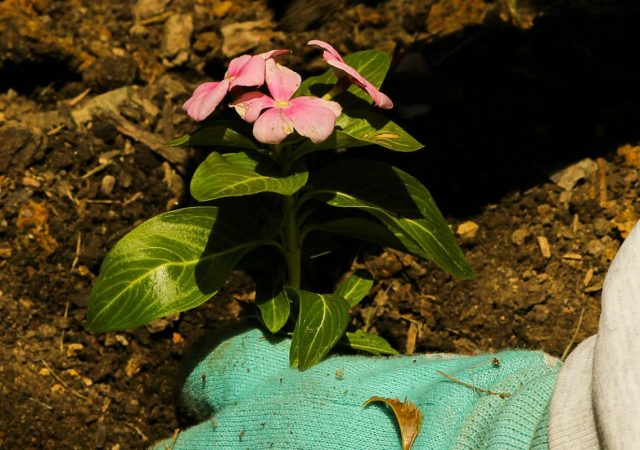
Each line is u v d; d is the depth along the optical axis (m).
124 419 0.63
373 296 0.66
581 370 0.45
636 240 0.43
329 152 0.69
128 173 0.69
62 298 0.65
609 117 0.69
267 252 0.58
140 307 0.54
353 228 0.57
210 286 0.55
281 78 0.52
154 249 0.54
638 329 0.42
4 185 0.67
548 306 0.65
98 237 0.66
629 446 0.41
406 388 0.50
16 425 0.62
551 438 0.44
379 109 0.57
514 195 0.68
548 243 0.66
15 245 0.66
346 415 0.49
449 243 0.56
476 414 0.46
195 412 0.56
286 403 0.50
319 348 0.53
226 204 0.58
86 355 0.64
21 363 0.64
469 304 0.65
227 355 0.55
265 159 0.54
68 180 0.68
